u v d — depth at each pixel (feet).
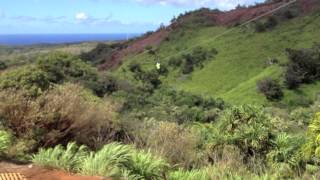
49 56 103.76
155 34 369.50
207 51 313.32
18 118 30.40
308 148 30.09
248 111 43.06
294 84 232.73
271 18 320.50
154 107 120.37
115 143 28.84
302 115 102.89
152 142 35.17
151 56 325.42
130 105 115.34
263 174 31.71
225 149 36.83
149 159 26.03
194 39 343.26
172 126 38.73
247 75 278.46
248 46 304.30
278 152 37.55
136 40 369.30
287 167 35.06
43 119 30.76
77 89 37.11
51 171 24.00
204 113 114.11
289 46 291.79
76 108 32.30
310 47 276.21
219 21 358.84
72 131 31.99
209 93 269.85
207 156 36.32
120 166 24.63
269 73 256.52
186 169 31.91
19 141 28.96
